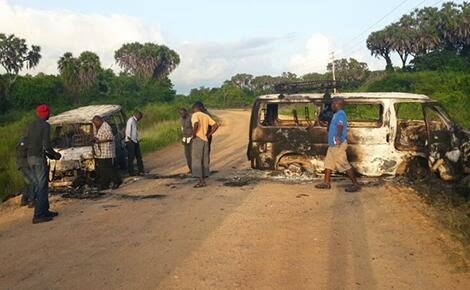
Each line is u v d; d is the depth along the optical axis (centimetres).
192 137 1052
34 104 5928
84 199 990
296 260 582
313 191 959
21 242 708
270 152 1114
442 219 717
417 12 7806
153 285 518
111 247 656
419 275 527
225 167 1377
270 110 1159
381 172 1037
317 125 1091
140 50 10181
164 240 675
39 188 827
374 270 544
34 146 821
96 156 1087
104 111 1289
